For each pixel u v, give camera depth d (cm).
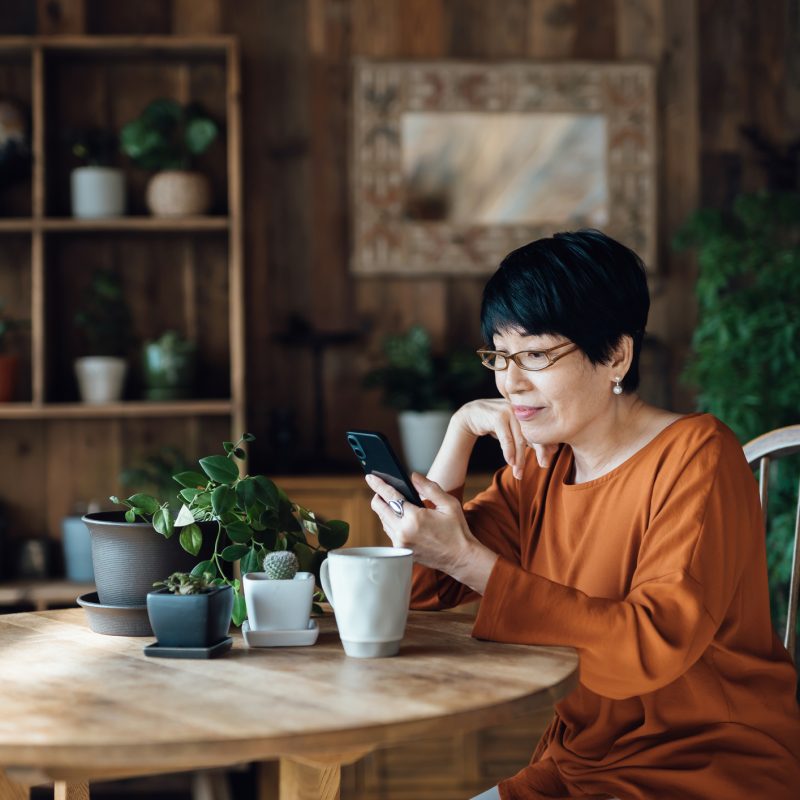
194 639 114
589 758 136
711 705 129
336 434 334
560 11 338
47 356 314
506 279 133
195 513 128
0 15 327
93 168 312
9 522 326
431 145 333
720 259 292
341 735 89
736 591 131
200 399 331
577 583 138
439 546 122
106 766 85
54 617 139
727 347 280
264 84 333
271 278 333
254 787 318
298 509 135
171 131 319
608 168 336
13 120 315
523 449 147
